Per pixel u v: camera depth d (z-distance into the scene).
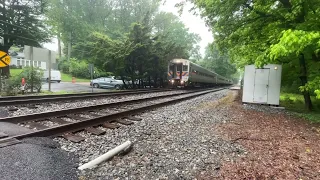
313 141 5.35
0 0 22.80
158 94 18.38
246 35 11.99
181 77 26.41
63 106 9.58
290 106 12.73
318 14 8.09
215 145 4.76
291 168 3.61
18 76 14.71
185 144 4.78
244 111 10.05
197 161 3.80
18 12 24.33
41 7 25.98
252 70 12.86
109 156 3.76
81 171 3.21
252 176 3.26
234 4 10.94
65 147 4.25
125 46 23.83
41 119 6.43
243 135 5.67
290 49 6.50
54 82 32.25
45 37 26.72
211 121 7.44
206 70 34.97
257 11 10.86
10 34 23.55
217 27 12.56
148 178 3.10
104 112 8.70
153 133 5.68
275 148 4.70
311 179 3.22
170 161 3.78
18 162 3.16
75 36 50.66
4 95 12.84
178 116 8.23
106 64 24.62
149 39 25.84
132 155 4.05
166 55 29.34
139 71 27.47
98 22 53.69
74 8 49.88
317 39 6.26
